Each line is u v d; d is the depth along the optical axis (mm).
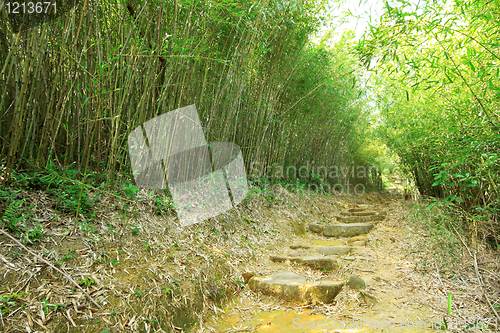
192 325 1834
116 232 2070
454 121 2455
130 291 1697
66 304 1436
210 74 3139
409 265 2850
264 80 4020
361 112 6754
